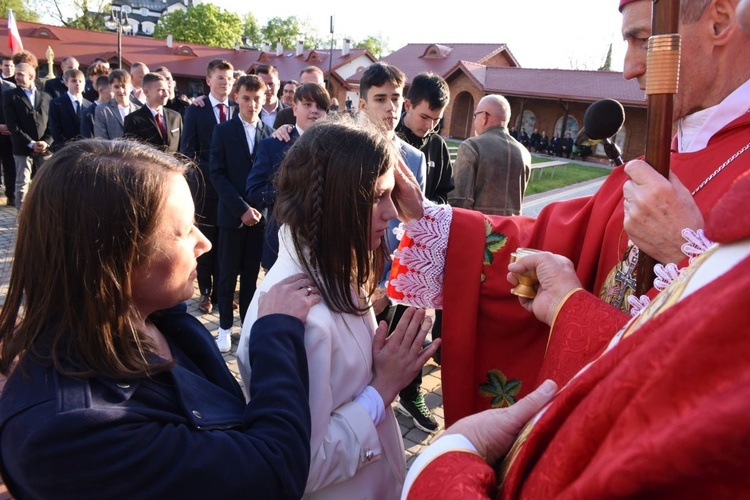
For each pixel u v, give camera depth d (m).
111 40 30.08
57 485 0.76
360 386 1.20
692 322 0.45
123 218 0.85
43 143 6.54
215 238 4.35
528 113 25.72
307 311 1.10
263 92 3.79
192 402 0.94
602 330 1.00
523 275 1.22
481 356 1.51
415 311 1.30
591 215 1.39
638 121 21.72
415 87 3.25
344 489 1.15
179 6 78.38
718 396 0.41
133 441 0.80
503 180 3.74
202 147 4.29
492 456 0.79
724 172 1.11
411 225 1.54
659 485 0.44
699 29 1.09
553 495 0.54
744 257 0.46
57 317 0.86
